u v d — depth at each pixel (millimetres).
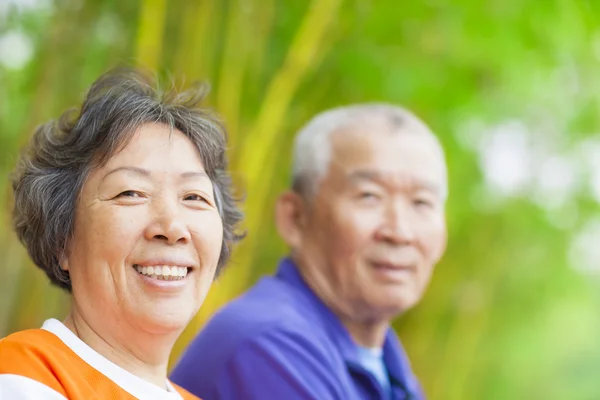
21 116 4574
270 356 3299
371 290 3711
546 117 6461
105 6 4535
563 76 6160
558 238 7449
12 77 4574
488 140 6457
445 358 7363
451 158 6062
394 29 5168
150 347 2447
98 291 2379
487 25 5281
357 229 3697
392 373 4012
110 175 2402
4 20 4422
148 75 2926
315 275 3779
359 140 3756
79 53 4473
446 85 5492
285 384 3273
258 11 4668
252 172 4574
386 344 4043
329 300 3762
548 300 8531
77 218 2430
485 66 5547
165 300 2398
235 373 3297
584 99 6273
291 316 3469
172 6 4539
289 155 5320
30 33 4539
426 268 3814
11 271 4254
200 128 2564
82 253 2412
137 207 2389
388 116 3852
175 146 2484
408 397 3984
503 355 8586
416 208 3781
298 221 3889
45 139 2535
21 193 2537
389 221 3719
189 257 2434
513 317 8156
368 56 5086
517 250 7426
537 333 9531
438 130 5832
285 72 4637
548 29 5531
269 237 5660
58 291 4371
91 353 2338
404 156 3756
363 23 5109
